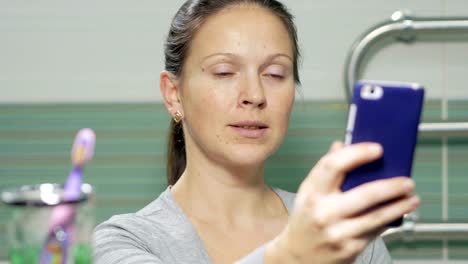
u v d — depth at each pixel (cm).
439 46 170
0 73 171
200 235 125
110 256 112
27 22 170
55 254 63
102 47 171
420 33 163
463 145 172
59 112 172
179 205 129
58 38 171
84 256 65
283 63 122
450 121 167
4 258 172
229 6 123
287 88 122
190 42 124
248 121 118
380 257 131
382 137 74
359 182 74
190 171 129
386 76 170
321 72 170
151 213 128
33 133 172
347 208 69
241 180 127
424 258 171
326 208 69
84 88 171
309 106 170
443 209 173
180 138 144
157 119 171
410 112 74
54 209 63
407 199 71
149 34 170
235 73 120
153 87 171
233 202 128
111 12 170
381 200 69
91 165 172
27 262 63
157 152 172
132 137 172
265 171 171
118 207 173
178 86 130
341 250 70
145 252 112
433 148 172
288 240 73
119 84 171
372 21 170
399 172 74
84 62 171
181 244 122
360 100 75
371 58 170
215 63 120
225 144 120
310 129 170
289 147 171
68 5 170
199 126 122
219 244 125
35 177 173
